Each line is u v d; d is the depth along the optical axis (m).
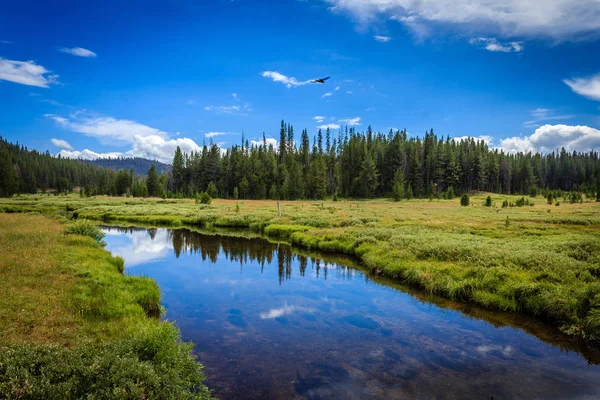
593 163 165.50
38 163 177.12
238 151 133.75
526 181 132.88
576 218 39.28
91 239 22.12
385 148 128.75
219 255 23.86
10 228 24.84
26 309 9.61
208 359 8.84
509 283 13.65
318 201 95.88
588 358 9.14
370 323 11.52
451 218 41.44
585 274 13.61
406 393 7.32
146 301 12.11
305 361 8.78
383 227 31.52
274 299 14.10
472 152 126.44
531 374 8.25
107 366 6.19
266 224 38.91
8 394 5.07
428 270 16.33
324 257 23.19
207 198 70.50
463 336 10.51
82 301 10.57
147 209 58.62
